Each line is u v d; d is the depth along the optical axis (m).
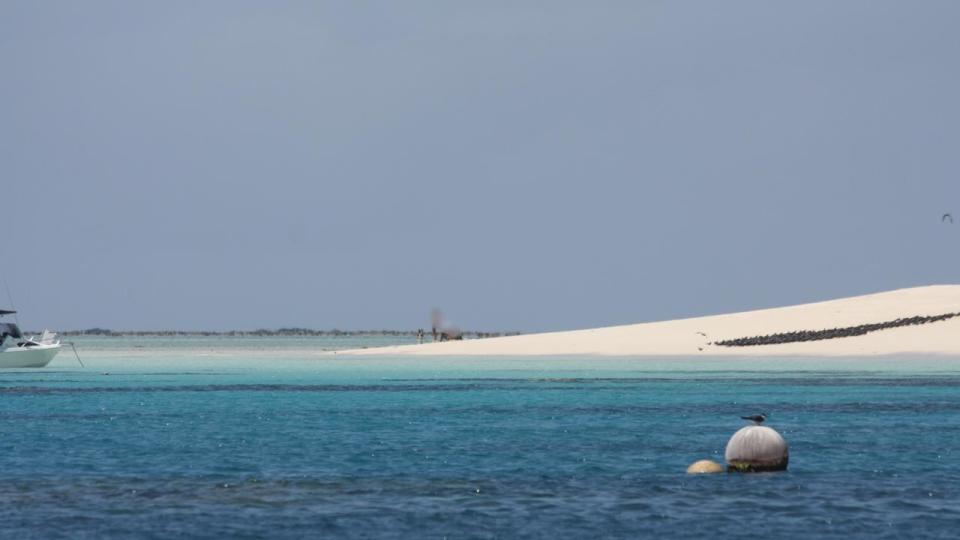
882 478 85.00
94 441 110.56
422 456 98.44
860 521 70.62
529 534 68.06
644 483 83.50
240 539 67.12
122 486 83.62
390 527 69.75
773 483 82.81
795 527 69.25
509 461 95.19
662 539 66.75
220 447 105.31
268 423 126.81
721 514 72.62
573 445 105.50
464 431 117.31
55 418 134.75
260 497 78.94
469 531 68.81
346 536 67.75
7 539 67.06
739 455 87.69
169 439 111.88
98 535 68.00
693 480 84.62
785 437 110.19
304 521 71.31
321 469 91.50
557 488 81.69
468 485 83.31
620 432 116.00
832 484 82.44
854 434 112.75
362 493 80.25
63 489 82.31
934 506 74.75
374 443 107.50
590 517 72.12
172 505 76.19
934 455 97.25
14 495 79.88
